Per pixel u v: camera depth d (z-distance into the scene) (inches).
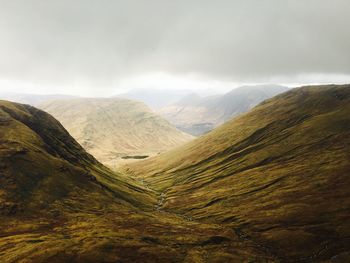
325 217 6707.7
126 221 7204.7
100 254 5132.9
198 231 6934.1
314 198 7623.0
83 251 5157.5
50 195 7628.0
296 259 5570.9
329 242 5851.4
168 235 6486.2
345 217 6505.9
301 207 7352.4
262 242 6353.3
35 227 6225.4
